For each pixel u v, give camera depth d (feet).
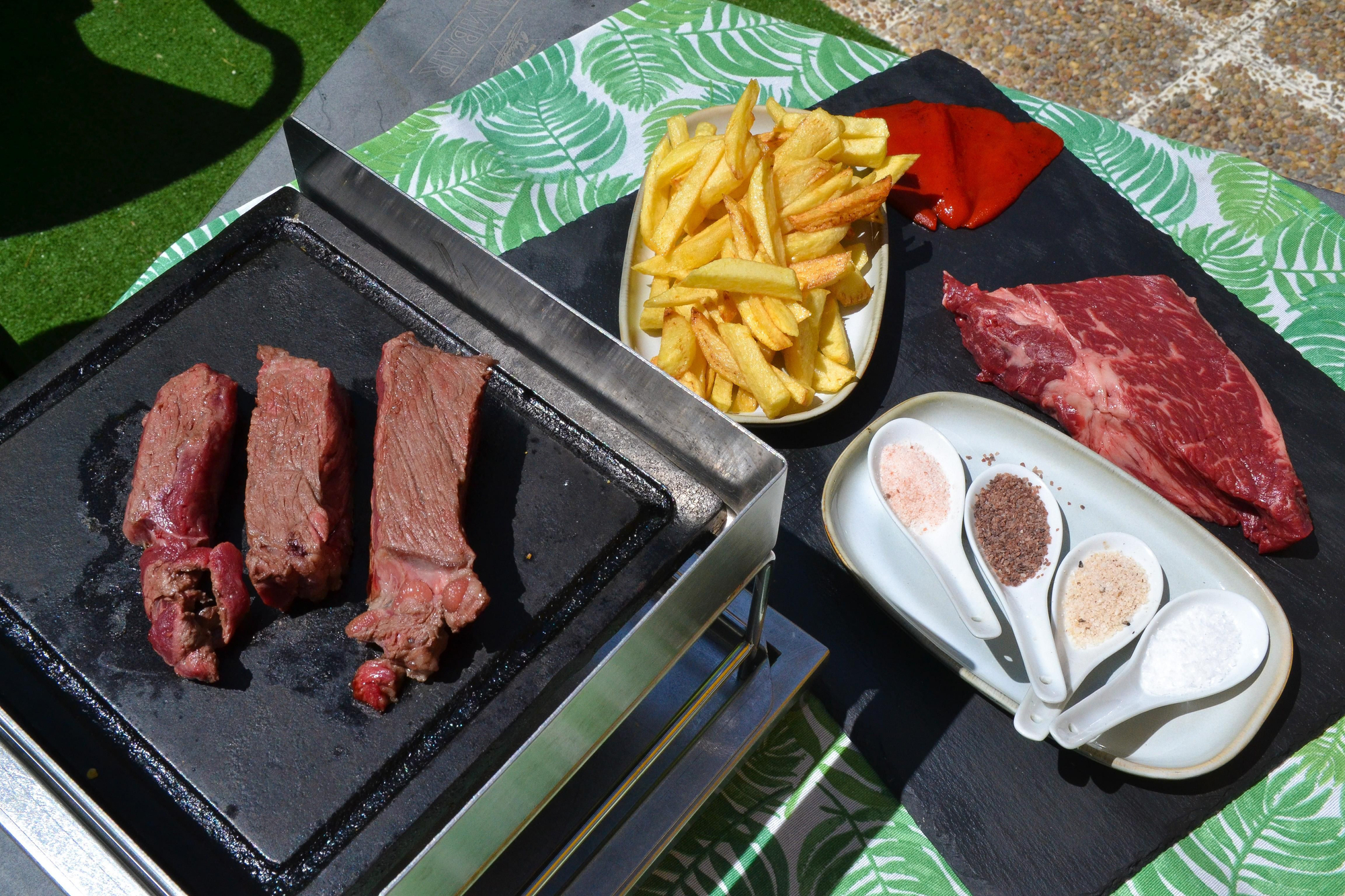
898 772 2.44
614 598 2.08
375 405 2.24
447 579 2.04
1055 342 2.72
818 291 2.70
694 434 2.15
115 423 2.22
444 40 3.61
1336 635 2.57
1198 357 2.73
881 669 2.54
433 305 2.31
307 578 2.05
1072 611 2.48
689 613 2.02
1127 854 2.36
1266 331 2.90
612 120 3.23
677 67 3.32
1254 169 3.14
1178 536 2.59
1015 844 2.37
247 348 2.28
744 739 2.35
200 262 2.34
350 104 3.50
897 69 3.32
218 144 3.96
